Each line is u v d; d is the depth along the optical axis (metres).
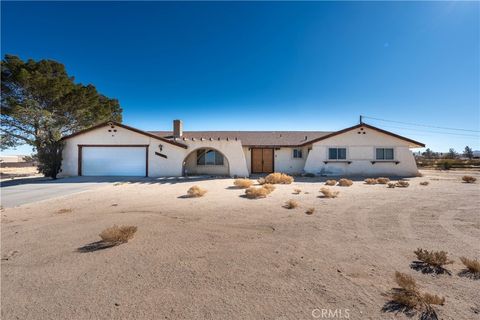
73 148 18.05
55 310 2.62
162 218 6.31
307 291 2.96
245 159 18.89
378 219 6.12
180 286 3.09
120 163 18.06
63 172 17.95
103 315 2.54
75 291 2.99
